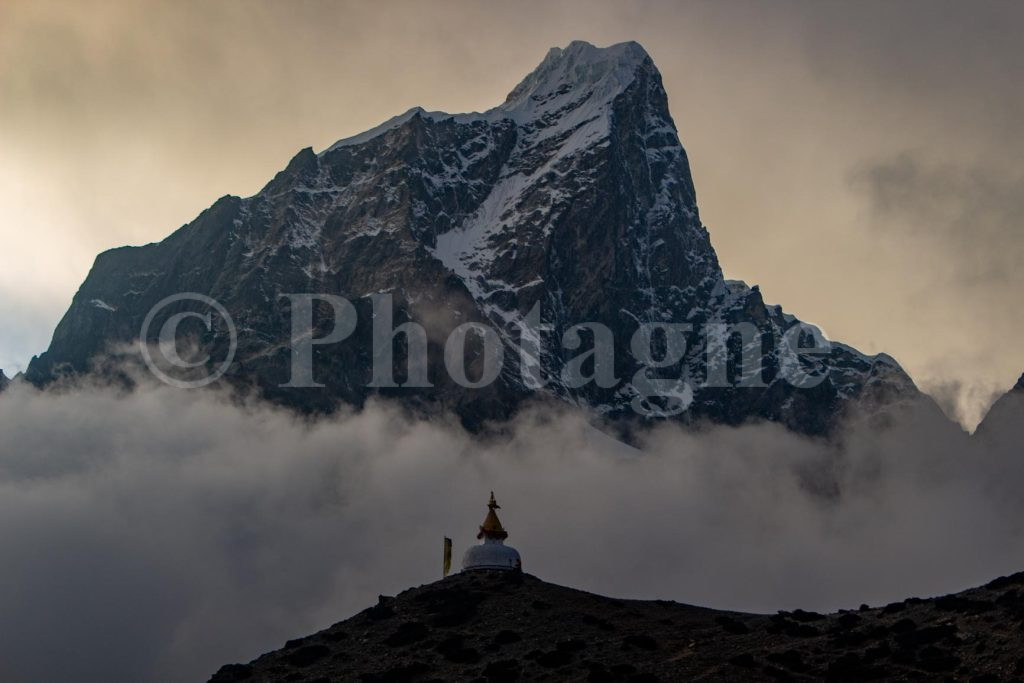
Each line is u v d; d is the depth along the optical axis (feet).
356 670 575.79
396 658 581.94
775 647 536.01
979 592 543.80
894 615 548.31
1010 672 460.96
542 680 532.73
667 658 540.11
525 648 570.87
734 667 515.91
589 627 588.09
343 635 616.80
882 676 485.97
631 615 608.19
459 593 639.76
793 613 591.37
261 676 581.94
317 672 579.07
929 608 540.11
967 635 499.92
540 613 608.19
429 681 547.49
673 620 599.16
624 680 519.19
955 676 472.44
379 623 625.00
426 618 620.90
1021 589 525.34
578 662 545.44
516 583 646.74
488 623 604.08
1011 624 495.41
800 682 495.00
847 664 496.64
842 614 580.30
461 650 575.79
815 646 529.45
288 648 618.44
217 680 586.45
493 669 546.26
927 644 504.84
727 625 577.84
